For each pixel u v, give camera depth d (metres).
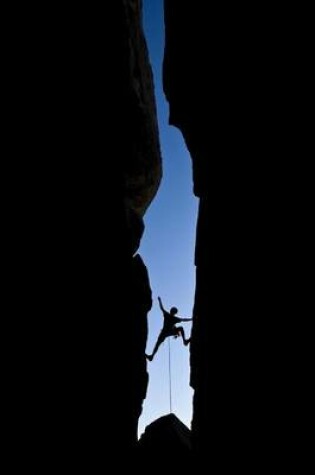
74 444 10.82
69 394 11.13
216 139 11.21
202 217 12.05
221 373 9.31
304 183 7.30
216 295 10.09
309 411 6.40
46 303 11.39
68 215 12.80
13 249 11.20
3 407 9.80
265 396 7.50
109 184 15.09
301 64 7.79
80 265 12.63
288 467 6.62
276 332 7.48
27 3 13.63
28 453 9.81
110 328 13.22
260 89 9.16
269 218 8.27
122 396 13.25
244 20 10.09
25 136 12.44
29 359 10.59
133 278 15.92
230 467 8.28
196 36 12.53
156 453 14.98
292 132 7.85
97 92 15.29
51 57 13.86
